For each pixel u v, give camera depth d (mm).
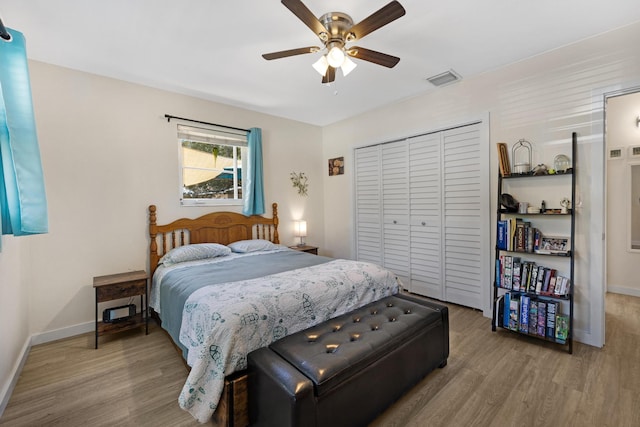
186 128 3326
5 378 1752
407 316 1928
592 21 2066
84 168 2693
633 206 3570
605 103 2254
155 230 3043
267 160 4090
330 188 4699
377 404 1538
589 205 2332
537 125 2564
